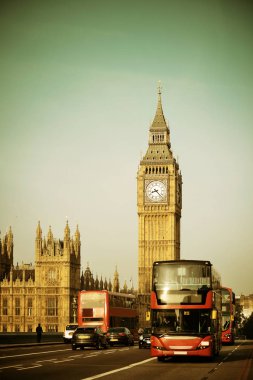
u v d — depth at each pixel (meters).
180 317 54.66
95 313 94.06
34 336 102.56
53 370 44.53
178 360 57.31
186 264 55.41
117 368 47.00
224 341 96.12
